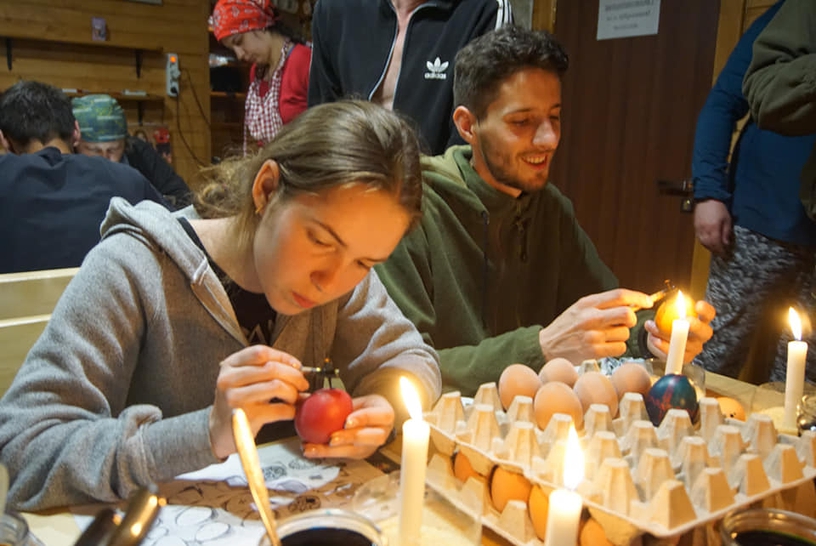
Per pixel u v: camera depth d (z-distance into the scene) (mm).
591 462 754
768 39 1738
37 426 815
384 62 2102
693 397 924
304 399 861
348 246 824
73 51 4188
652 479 722
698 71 2910
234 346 1044
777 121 1699
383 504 786
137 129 4477
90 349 891
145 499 436
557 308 1729
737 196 2311
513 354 1223
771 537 651
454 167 1492
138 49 4355
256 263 903
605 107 3324
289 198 839
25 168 1966
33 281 1207
